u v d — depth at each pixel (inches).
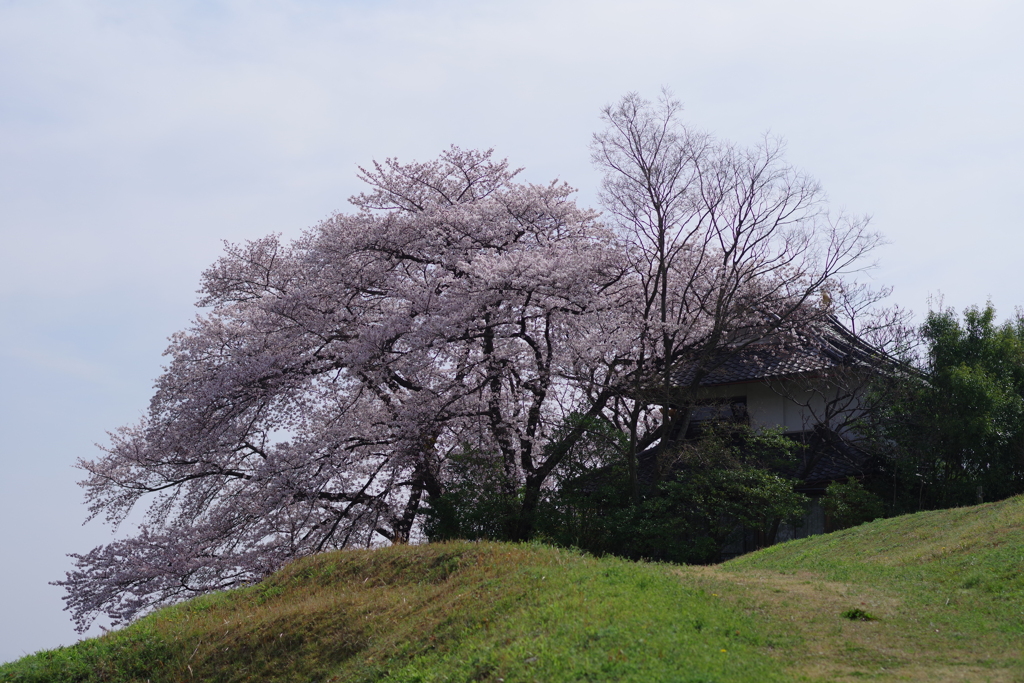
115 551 888.9
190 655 546.6
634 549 863.1
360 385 908.0
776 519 919.0
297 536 905.5
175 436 877.2
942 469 965.8
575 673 337.1
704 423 1005.8
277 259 1009.5
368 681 433.7
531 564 538.6
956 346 1006.4
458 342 905.5
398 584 577.9
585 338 911.0
